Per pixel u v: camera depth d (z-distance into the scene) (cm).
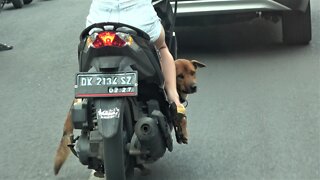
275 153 754
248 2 1172
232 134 827
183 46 1376
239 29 1514
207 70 1157
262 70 1138
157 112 611
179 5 1174
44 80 1198
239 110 924
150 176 702
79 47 611
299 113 898
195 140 811
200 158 750
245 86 1044
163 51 684
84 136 601
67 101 1045
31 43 1588
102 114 556
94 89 562
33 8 2364
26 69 1303
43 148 825
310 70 1117
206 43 1392
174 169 720
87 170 735
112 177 570
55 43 1559
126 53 575
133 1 623
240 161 735
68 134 657
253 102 959
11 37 1700
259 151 764
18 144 844
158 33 644
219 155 757
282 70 1129
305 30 1287
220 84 1062
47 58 1396
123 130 585
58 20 1948
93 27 593
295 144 780
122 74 564
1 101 1069
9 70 1302
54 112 985
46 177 725
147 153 598
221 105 952
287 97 974
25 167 759
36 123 933
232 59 1234
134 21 617
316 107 920
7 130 906
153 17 638
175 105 651
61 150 655
